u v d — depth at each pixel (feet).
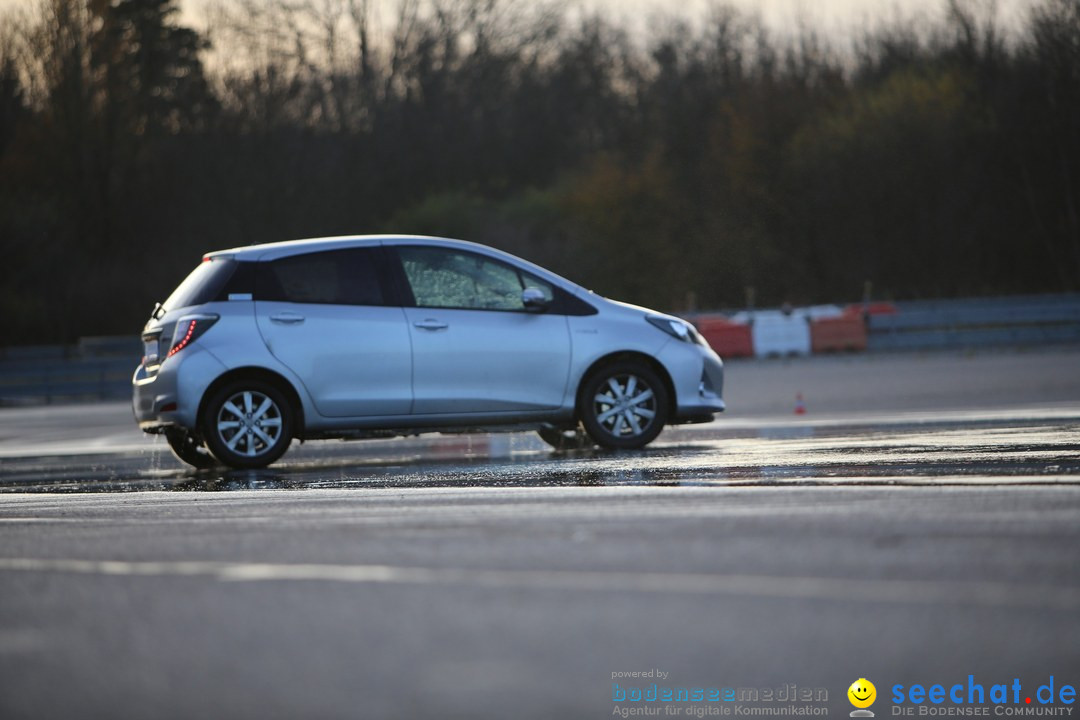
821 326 229.66
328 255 79.20
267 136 339.36
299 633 28.19
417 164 359.87
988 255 304.50
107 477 79.10
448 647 26.58
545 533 40.16
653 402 82.33
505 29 372.79
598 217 317.42
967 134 304.09
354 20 354.33
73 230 325.21
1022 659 24.75
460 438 106.01
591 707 22.41
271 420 77.30
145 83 337.31
